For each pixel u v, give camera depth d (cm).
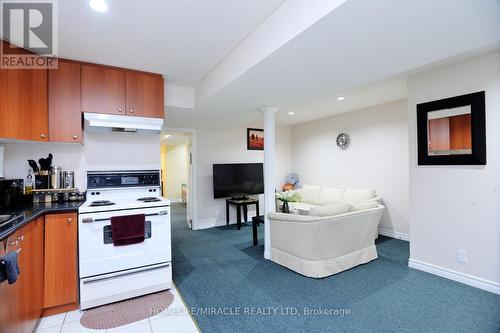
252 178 589
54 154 277
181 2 173
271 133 357
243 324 206
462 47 188
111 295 238
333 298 244
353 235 310
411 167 310
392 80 329
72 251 228
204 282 281
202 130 556
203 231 516
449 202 277
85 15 185
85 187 287
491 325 200
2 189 230
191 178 551
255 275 298
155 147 323
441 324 202
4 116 212
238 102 333
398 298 241
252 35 215
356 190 471
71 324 208
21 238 176
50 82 245
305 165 629
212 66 285
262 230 518
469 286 260
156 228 259
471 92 259
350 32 164
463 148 263
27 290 186
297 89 279
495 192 245
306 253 291
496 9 143
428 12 145
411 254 313
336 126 546
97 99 267
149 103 295
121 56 254
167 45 234
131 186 304
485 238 252
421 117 297
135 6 176
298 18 165
